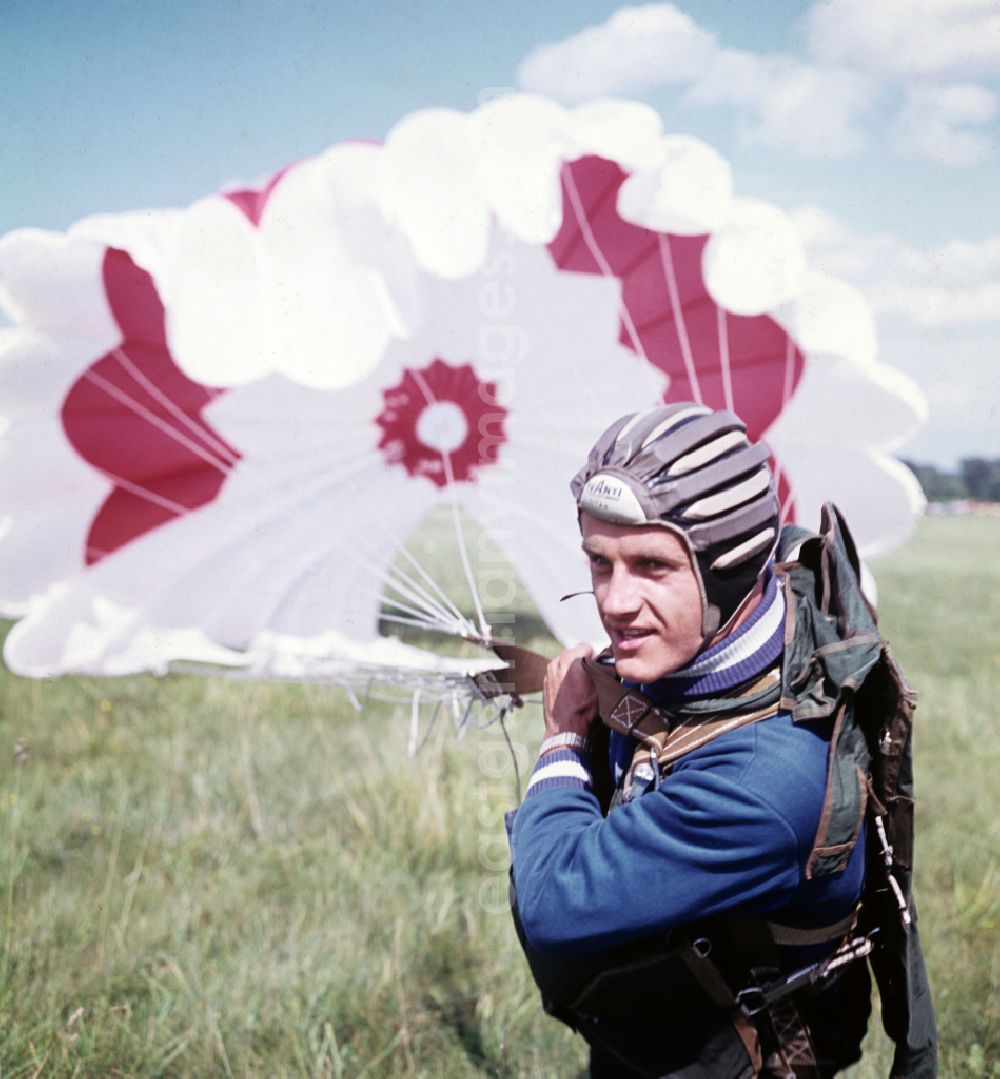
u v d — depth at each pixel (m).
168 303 4.14
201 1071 2.58
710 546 1.19
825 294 4.30
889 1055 2.58
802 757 1.21
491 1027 2.76
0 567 4.41
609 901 1.21
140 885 3.52
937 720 5.45
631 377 4.70
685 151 4.32
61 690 5.74
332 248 4.33
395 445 4.85
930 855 3.73
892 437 4.37
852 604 1.29
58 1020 2.69
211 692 5.63
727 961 1.29
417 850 3.75
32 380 4.16
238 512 4.70
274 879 3.62
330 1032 2.63
